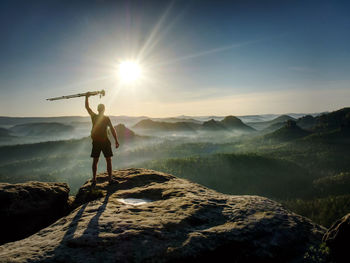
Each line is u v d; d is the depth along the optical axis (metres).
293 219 4.91
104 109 7.24
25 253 3.47
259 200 5.72
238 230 4.27
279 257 3.93
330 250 3.95
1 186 7.66
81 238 3.77
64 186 9.04
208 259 3.71
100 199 6.11
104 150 7.28
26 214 7.21
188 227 4.34
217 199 5.91
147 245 3.68
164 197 6.18
